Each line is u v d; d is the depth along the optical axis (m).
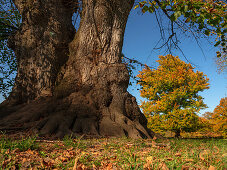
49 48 7.86
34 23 7.95
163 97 18.44
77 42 7.77
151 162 2.04
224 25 4.10
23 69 7.73
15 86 7.57
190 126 16.19
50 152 2.76
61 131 5.42
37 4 7.89
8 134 4.95
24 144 2.89
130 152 2.79
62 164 2.11
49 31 8.02
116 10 7.88
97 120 6.28
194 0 3.60
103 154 2.78
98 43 7.49
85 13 7.95
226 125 17.55
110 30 7.77
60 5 8.83
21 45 7.98
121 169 1.90
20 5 8.45
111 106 6.70
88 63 7.25
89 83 6.95
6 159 2.15
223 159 2.38
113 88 6.98
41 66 7.66
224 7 4.48
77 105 6.33
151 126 17.77
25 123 5.93
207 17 3.88
